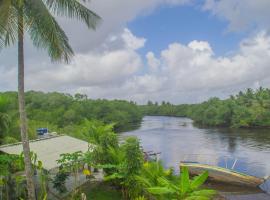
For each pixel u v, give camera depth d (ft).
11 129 85.46
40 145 59.67
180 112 458.91
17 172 51.26
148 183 43.24
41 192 44.50
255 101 269.44
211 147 138.92
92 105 280.92
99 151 55.93
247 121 227.61
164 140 167.53
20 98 37.96
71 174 58.95
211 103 308.60
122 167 48.60
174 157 116.98
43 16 35.63
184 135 190.39
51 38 36.35
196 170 82.38
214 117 257.55
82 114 252.62
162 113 520.83
